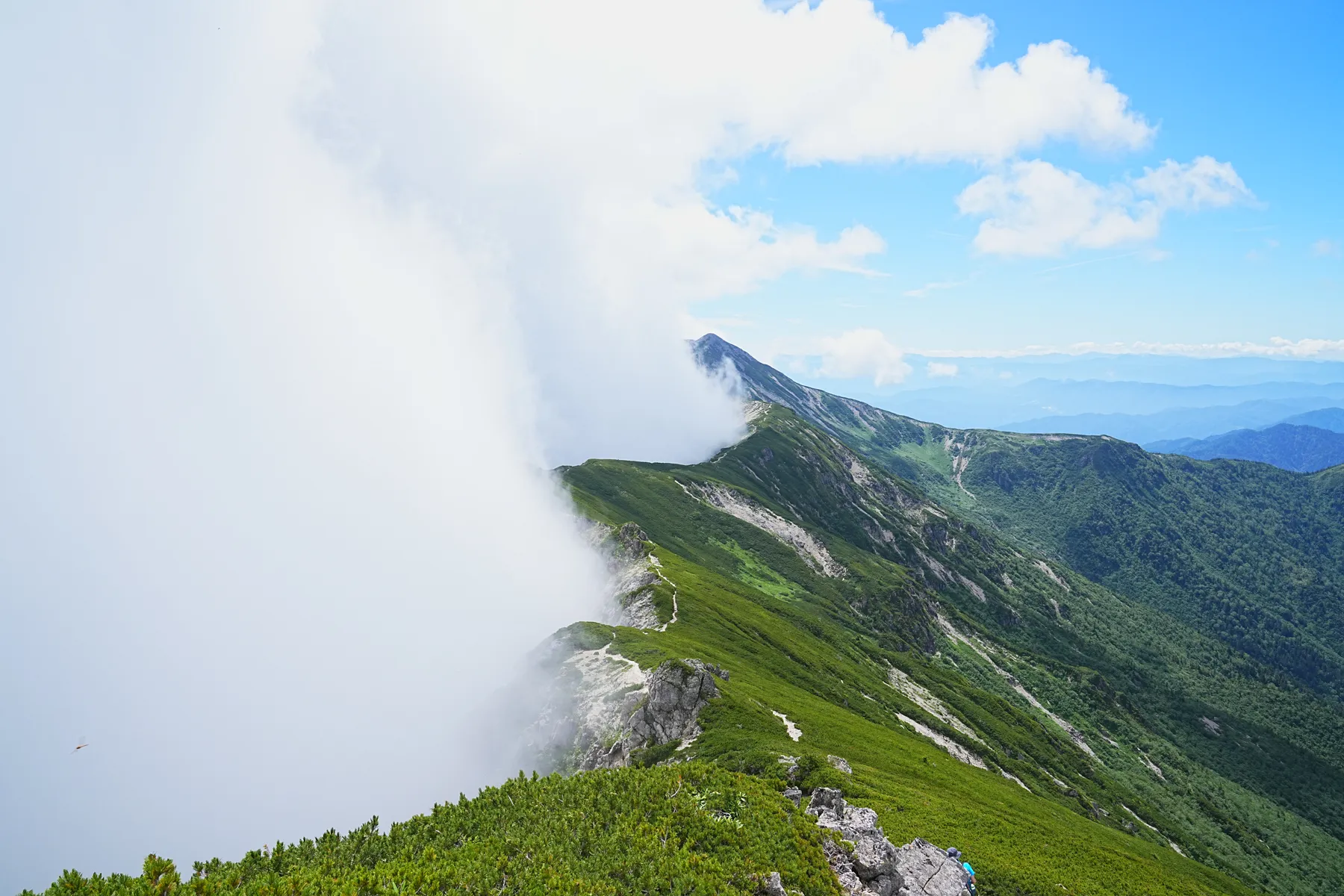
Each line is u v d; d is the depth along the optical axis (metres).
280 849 35.72
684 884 34.12
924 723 193.25
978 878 61.34
